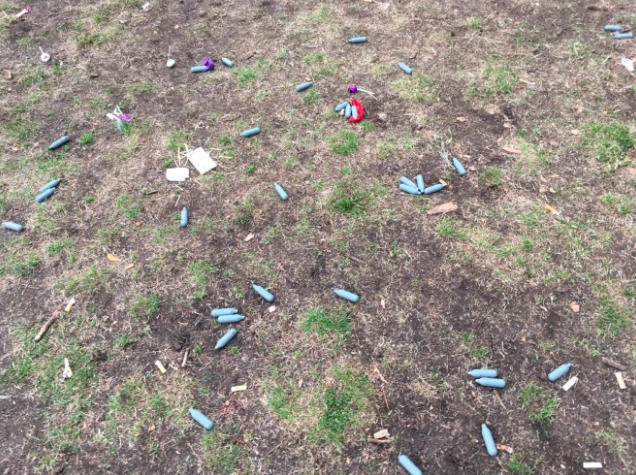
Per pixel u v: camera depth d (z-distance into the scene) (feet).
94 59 17.17
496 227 12.58
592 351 10.69
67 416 10.32
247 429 10.09
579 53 16.35
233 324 11.39
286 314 11.46
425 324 11.18
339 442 9.85
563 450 9.64
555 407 10.08
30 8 19.04
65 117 15.56
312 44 17.11
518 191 13.21
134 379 10.73
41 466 9.79
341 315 11.37
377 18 17.83
